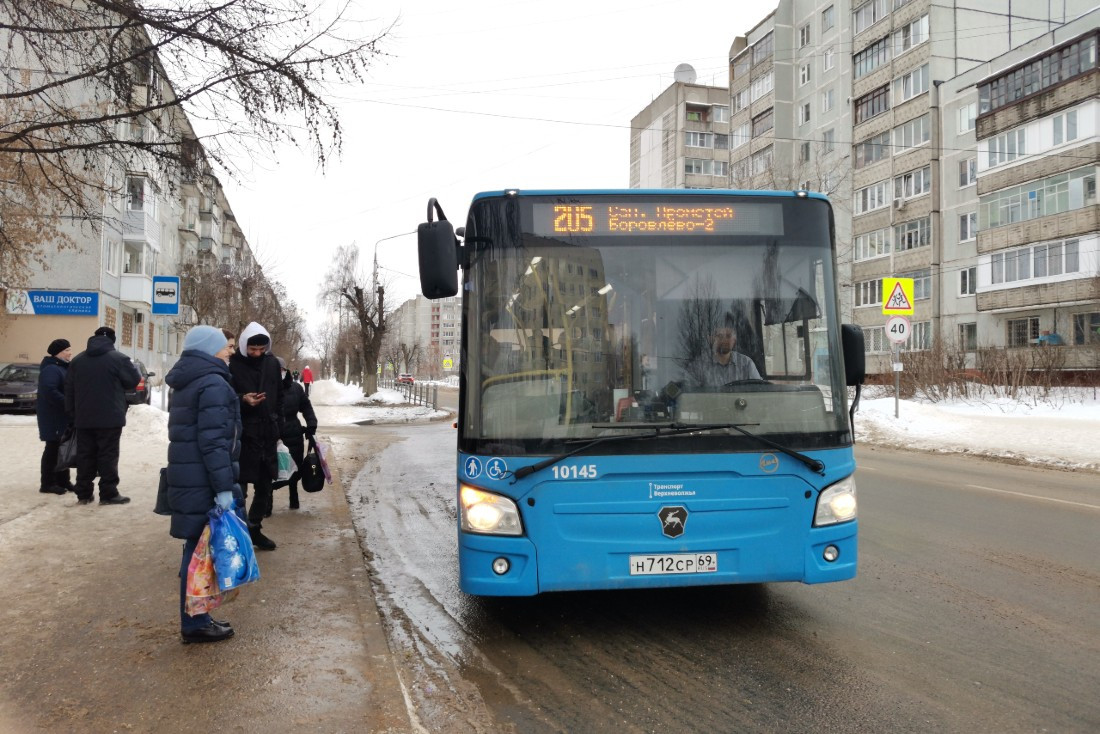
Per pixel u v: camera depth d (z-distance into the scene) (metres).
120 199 9.04
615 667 4.38
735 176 51.47
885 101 45.38
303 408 8.55
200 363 4.37
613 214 4.89
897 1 44.31
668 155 75.12
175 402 4.36
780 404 4.71
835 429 4.74
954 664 4.35
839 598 5.64
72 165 8.90
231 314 37.41
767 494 4.55
